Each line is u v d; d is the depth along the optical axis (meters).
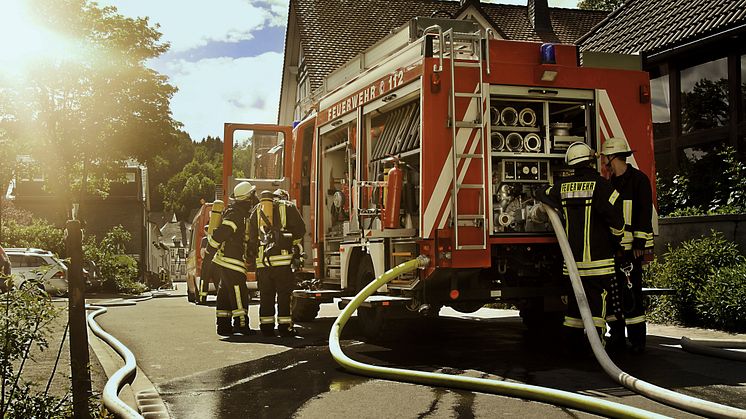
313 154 10.43
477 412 4.89
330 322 11.15
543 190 7.11
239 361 7.28
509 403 5.11
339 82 9.71
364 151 8.75
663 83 14.16
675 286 9.20
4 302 4.48
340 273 9.45
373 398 5.39
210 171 103.94
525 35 28.86
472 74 7.24
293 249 9.47
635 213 7.13
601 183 6.66
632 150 7.73
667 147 13.91
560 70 7.48
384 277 7.36
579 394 5.11
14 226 29.16
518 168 7.52
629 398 5.19
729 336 8.12
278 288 9.41
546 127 7.59
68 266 4.66
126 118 26.73
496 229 7.37
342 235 9.51
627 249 7.06
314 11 28.69
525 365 6.58
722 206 11.12
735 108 12.43
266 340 8.92
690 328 8.88
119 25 25.92
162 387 6.01
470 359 6.99
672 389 5.45
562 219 6.99
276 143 12.99
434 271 7.11
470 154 7.18
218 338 9.24
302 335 9.38
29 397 4.53
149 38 26.44
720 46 12.58
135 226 46.00
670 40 12.95
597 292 6.67
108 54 25.39
